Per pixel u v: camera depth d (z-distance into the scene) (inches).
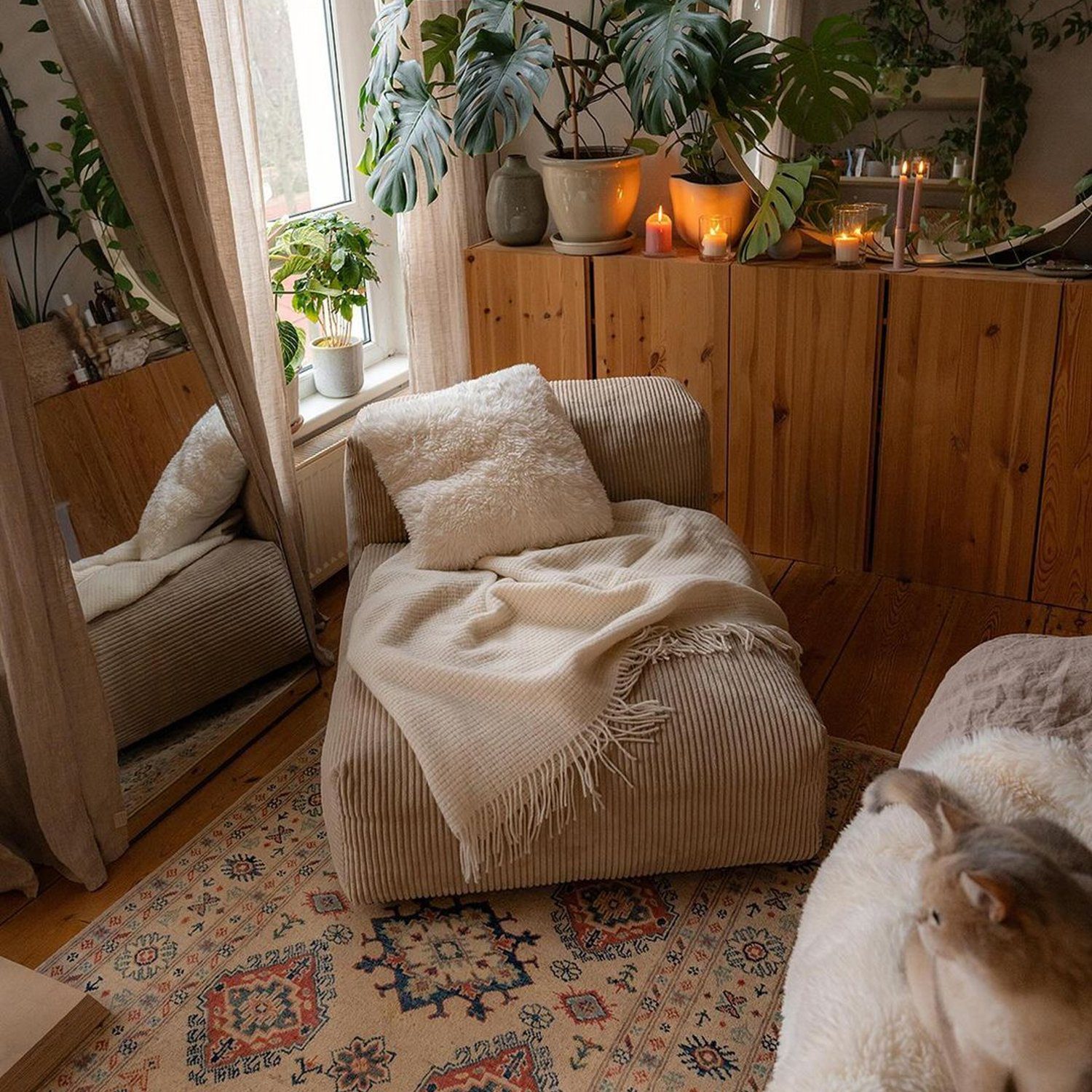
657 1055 66.7
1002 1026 27.8
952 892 29.0
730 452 122.0
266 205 121.7
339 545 122.5
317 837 86.7
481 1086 65.3
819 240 114.0
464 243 132.2
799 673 89.5
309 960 74.9
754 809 75.3
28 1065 66.7
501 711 75.6
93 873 82.1
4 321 71.8
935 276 105.5
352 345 127.9
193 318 90.4
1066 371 103.2
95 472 83.0
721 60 102.0
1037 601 113.5
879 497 116.6
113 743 83.4
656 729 74.7
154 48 82.9
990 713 58.2
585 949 74.7
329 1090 65.6
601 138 129.3
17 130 75.5
